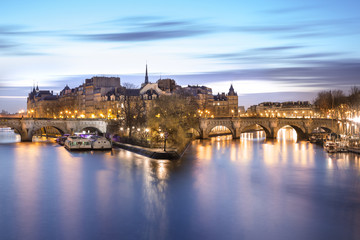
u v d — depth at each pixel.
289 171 97.75
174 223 57.69
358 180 87.00
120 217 59.94
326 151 140.12
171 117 144.62
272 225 57.38
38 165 101.94
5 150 137.75
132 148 130.50
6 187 77.19
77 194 72.00
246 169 99.94
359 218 60.69
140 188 76.31
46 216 60.22
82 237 52.78
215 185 80.19
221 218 59.94
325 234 54.38
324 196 73.00
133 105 192.62
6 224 56.97
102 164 102.44
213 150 144.25
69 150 132.88
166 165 102.00
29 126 177.12
